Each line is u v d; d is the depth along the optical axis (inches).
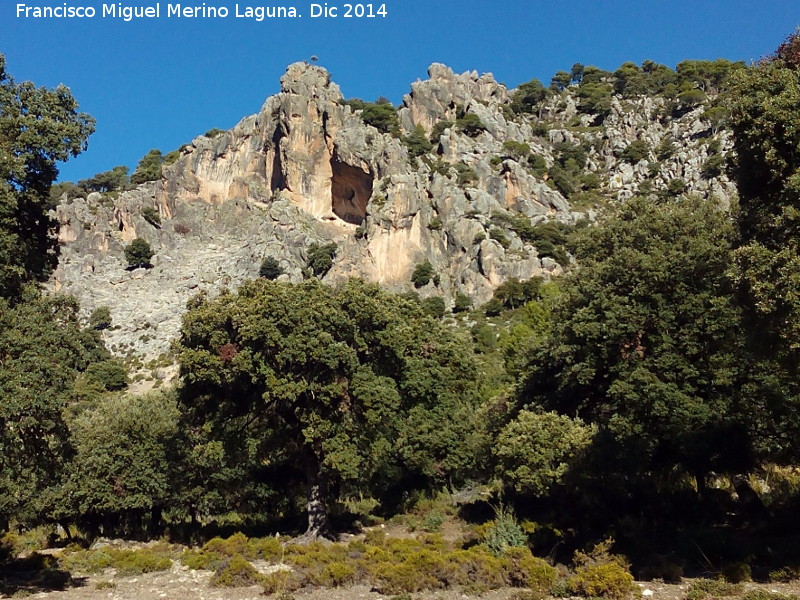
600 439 1066.1
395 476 1828.2
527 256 4306.1
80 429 1448.1
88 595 851.4
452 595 800.3
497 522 1071.6
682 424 1037.2
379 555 985.5
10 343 818.2
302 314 1227.2
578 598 759.1
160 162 6904.5
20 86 1130.7
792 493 1157.7
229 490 1582.2
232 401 1301.7
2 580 930.7
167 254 5310.0
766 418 1082.7
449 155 5295.3
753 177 771.4
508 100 6806.1
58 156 1110.4
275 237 4977.9
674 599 721.6
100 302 4766.2
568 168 5644.7
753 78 769.6
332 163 5324.8
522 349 1492.4
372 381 1278.3
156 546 1266.0
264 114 5871.1
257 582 896.3
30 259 1114.1
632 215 1293.1
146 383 3710.6
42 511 1428.4
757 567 823.7
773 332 748.0
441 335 1804.9
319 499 1312.7
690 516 1117.7
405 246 4490.7
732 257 745.0
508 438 1176.8
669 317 1081.4
